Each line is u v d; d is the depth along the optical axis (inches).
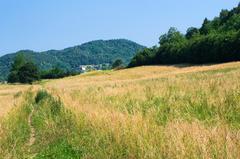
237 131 438.0
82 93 1568.7
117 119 616.4
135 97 1016.2
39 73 6688.0
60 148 658.2
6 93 3331.7
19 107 1387.8
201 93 864.3
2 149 666.8
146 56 5890.8
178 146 410.0
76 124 791.7
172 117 629.6
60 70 7701.8
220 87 890.7
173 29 6914.4
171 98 859.4
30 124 1109.1
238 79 1089.4
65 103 1187.9
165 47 5511.8
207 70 3107.8
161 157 422.9
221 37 4379.9
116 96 1136.2
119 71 4554.6
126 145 514.9
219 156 370.9
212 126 501.7
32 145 751.1
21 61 7431.1
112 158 513.3
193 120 565.3
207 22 7204.7
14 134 840.9
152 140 475.5
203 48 4606.3
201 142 401.1
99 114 722.8
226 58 4284.0
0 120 948.0
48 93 2112.5
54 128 871.7
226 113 617.0
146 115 654.5
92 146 585.3
